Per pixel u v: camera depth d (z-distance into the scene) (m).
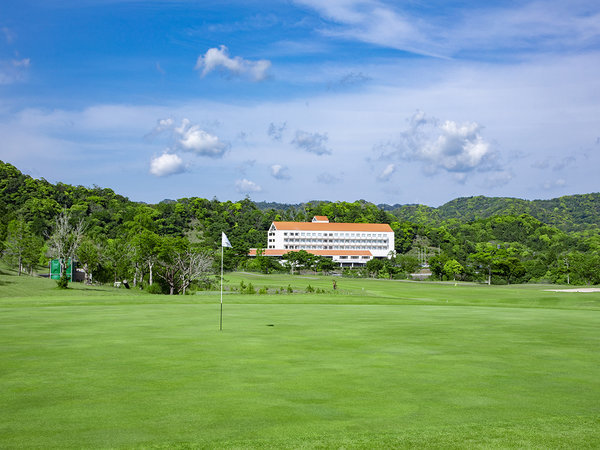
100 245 87.00
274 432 8.12
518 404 9.88
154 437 7.86
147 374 12.29
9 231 86.81
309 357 14.65
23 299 38.91
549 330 21.50
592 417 9.07
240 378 11.90
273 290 73.56
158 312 29.50
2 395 10.31
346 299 43.06
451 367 13.35
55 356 14.62
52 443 7.58
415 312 30.94
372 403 9.86
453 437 7.95
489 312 31.23
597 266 116.06
